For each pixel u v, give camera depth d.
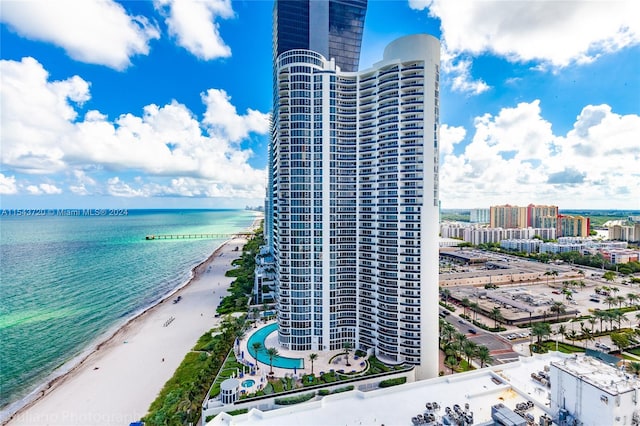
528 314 141.25
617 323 137.50
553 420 52.09
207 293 194.75
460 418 51.53
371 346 101.06
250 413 57.00
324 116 100.75
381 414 57.19
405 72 93.06
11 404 90.25
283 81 102.69
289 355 100.75
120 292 199.00
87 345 127.88
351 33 163.12
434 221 92.75
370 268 100.56
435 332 93.69
